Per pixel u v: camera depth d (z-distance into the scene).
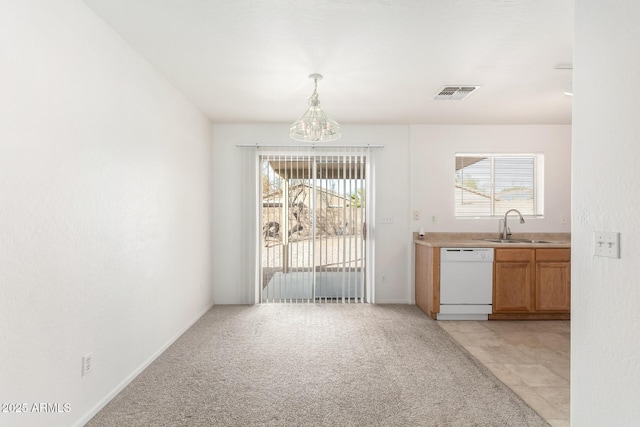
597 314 1.38
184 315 3.46
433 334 3.40
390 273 4.59
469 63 2.72
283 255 4.64
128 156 2.41
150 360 2.72
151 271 2.76
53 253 1.71
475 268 3.87
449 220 4.53
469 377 2.50
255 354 2.89
